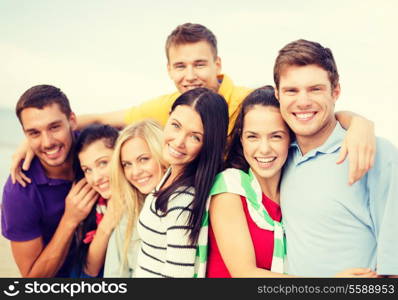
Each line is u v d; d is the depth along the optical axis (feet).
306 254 4.16
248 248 3.78
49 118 4.82
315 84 3.89
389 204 3.90
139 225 4.13
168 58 5.01
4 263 5.30
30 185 4.99
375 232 4.05
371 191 3.98
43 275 5.13
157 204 3.89
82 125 5.45
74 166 5.09
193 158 3.90
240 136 4.15
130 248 4.82
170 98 5.13
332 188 4.08
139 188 4.79
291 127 3.96
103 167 4.89
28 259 5.17
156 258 4.03
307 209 4.16
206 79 4.89
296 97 3.91
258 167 4.03
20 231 5.08
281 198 4.35
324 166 4.14
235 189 3.88
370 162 3.72
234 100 4.87
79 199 5.02
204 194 3.81
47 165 5.03
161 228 3.93
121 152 4.79
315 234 4.15
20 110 4.84
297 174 4.26
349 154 3.72
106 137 4.92
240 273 3.72
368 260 4.08
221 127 3.84
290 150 4.36
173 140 3.88
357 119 4.03
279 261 3.99
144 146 4.75
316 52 3.91
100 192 4.94
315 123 3.96
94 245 5.00
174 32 4.90
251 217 3.97
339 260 4.08
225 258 3.82
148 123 4.85
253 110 3.97
